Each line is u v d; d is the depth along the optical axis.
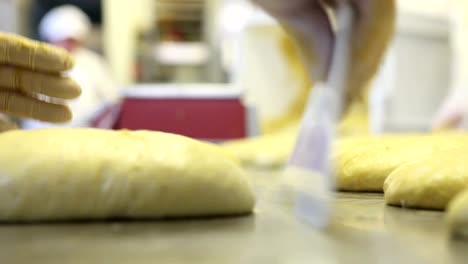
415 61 2.11
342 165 0.74
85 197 0.52
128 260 0.36
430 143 0.75
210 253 0.38
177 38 4.31
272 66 1.65
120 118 1.57
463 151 0.60
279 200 0.65
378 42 0.73
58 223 0.51
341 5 0.64
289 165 0.64
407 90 2.09
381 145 0.78
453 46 2.25
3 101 0.68
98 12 4.28
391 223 0.48
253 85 1.70
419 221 0.49
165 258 0.37
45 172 0.52
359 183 0.72
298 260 0.36
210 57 4.22
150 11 4.33
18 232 0.46
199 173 0.54
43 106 0.70
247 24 1.67
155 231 0.47
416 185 0.56
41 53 0.64
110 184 0.52
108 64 4.34
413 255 0.37
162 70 4.23
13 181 0.51
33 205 0.51
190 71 4.25
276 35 1.61
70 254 0.38
